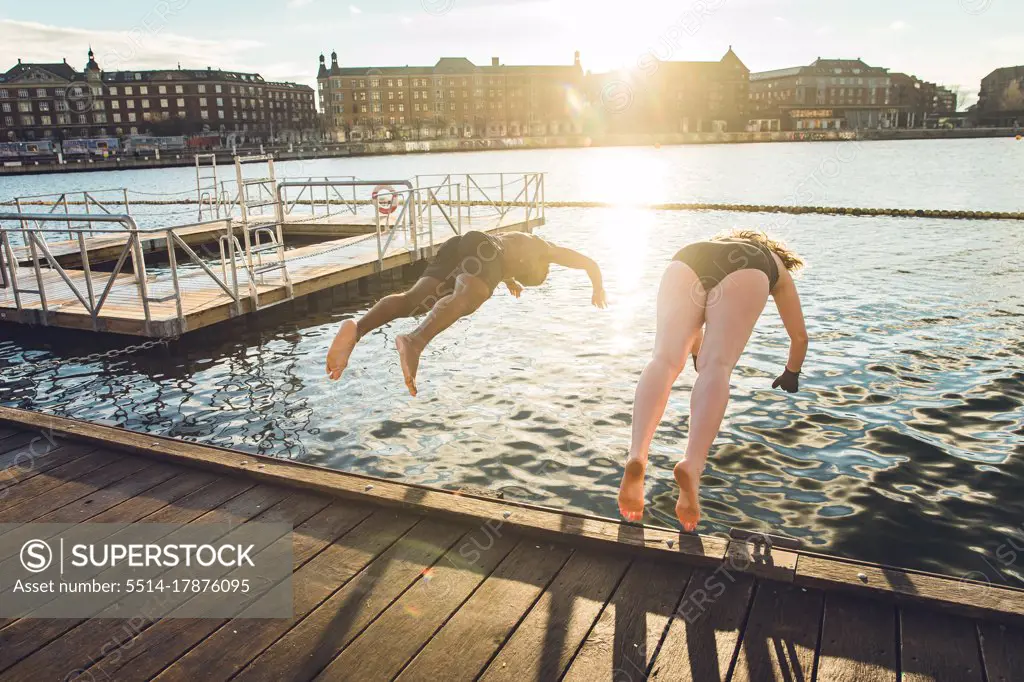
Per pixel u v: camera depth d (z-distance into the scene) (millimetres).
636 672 2424
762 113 132000
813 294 10953
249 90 116938
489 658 2520
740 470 5105
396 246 14359
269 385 7371
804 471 5070
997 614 2588
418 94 120750
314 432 6027
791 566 2910
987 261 13453
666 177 44469
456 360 7961
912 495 4684
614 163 63156
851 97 131500
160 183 48469
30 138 103188
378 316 2889
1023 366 7211
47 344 9242
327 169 60156
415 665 2496
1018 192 29234
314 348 8828
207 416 6539
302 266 12086
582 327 9352
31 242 8977
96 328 8781
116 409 6840
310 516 3605
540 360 7910
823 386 6797
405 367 2613
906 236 16984
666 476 5035
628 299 11008
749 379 7043
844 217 21297
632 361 7809
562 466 5230
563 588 2928
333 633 2682
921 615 2672
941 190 30953
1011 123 124750
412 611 2803
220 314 9234
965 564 3914
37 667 2539
